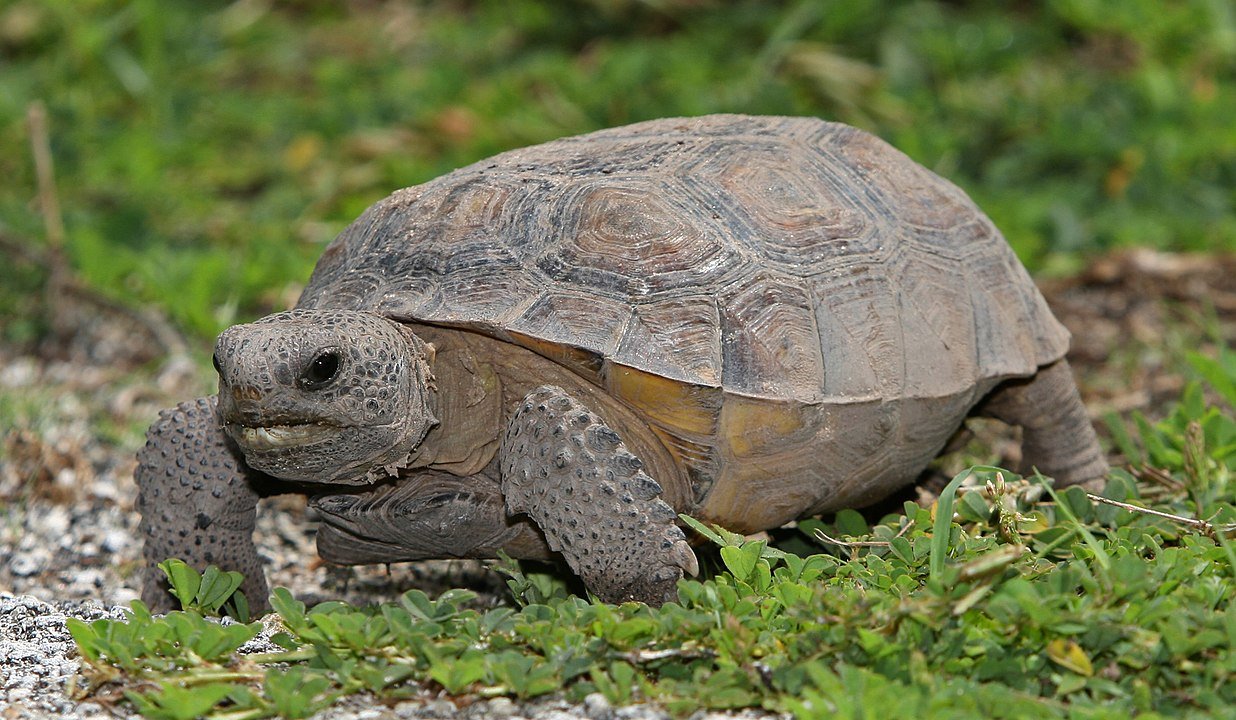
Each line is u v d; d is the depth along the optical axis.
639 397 9.11
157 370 17.00
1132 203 20.89
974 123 22.78
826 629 7.54
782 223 9.91
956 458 13.46
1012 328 10.88
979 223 11.27
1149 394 15.56
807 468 9.65
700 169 10.11
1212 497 10.62
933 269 10.52
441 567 11.85
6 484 13.50
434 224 9.88
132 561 11.95
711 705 7.23
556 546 8.84
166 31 27.27
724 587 8.00
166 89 25.56
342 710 7.50
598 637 7.83
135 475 10.06
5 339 18.22
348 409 8.87
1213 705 6.94
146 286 18.83
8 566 11.83
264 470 9.25
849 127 11.34
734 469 9.42
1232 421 11.86
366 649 7.78
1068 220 19.80
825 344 9.57
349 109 24.05
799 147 10.70
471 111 23.25
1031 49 25.45
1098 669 7.42
